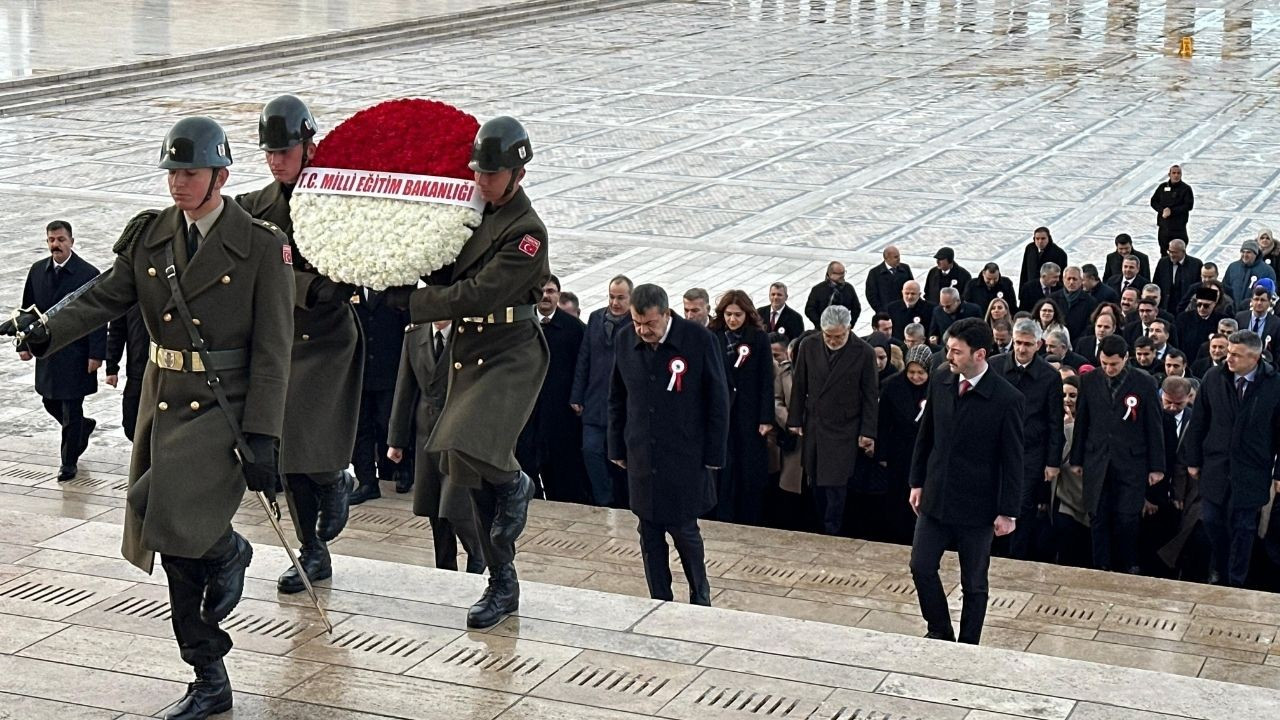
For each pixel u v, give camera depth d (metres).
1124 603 11.61
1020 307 21.64
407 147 7.86
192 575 7.04
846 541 13.19
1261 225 30.00
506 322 8.02
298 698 7.29
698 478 10.98
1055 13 66.94
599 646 7.89
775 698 7.32
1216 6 69.44
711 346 10.92
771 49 55.03
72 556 9.02
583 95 44.56
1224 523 12.82
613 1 67.44
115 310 7.22
